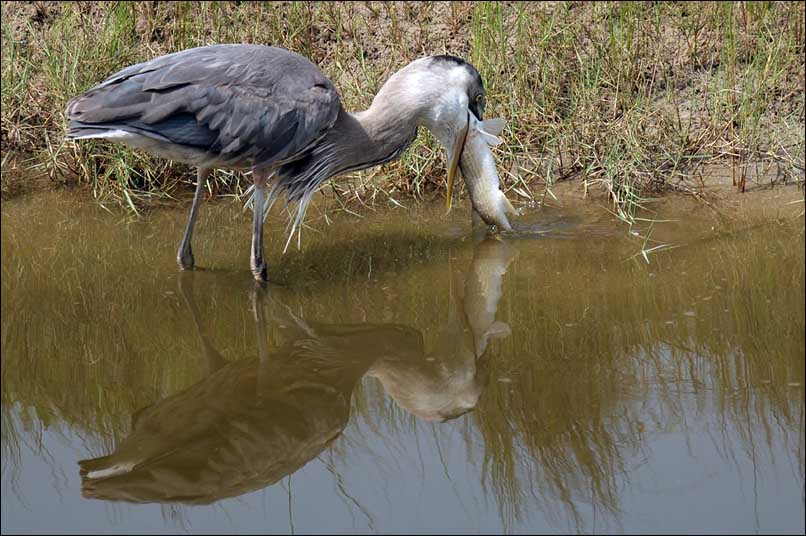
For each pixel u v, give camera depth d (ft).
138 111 24.06
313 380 24.02
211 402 23.08
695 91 34.71
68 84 32.50
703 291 26.50
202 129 24.68
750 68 34.22
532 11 37.35
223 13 37.24
